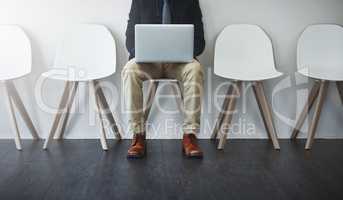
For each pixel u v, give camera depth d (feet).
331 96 9.94
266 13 9.76
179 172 7.84
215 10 9.70
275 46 9.89
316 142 9.77
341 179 7.55
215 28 9.78
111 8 9.62
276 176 7.67
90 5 9.60
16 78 9.00
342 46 9.66
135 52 8.32
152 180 7.47
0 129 9.89
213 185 7.26
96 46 9.50
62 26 9.64
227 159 8.57
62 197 6.79
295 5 9.74
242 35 9.63
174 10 8.98
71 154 8.84
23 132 9.93
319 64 9.56
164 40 8.25
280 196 6.84
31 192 6.96
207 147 9.37
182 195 6.87
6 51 9.46
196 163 8.32
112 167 8.08
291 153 8.98
